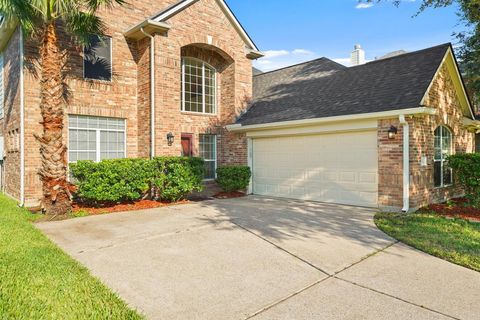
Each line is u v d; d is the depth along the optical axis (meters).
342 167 10.32
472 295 3.89
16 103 10.70
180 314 3.49
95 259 5.14
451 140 11.23
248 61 14.40
